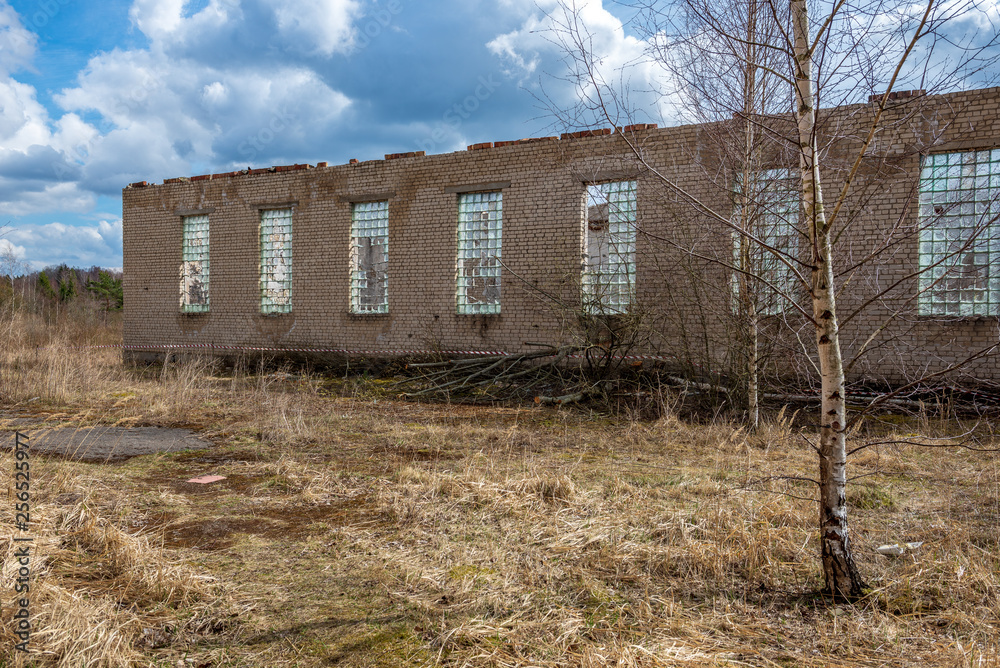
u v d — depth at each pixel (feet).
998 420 27.40
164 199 58.29
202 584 11.25
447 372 41.50
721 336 31.50
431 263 46.68
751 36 20.75
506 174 43.68
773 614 10.58
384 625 10.05
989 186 30.37
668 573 12.20
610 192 40.55
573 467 20.38
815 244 11.03
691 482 18.58
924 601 10.85
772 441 24.09
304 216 51.88
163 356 58.18
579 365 38.37
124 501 16.17
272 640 9.56
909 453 22.45
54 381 35.37
